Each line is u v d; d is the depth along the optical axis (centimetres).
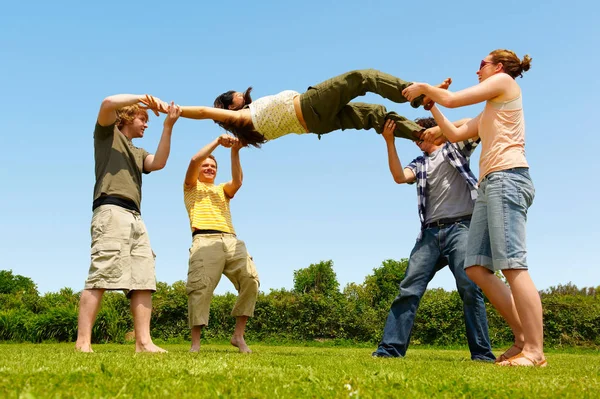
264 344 1019
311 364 268
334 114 400
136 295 387
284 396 162
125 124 415
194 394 159
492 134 334
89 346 364
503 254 314
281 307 1058
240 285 480
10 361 240
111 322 927
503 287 342
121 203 381
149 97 391
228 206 498
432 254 414
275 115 396
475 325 387
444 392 179
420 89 357
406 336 413
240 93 462
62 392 155
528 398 170
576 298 1011
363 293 1193
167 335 1015
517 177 321
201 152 470
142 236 390
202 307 452
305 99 393
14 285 2198
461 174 402
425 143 438
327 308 1049
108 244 370
